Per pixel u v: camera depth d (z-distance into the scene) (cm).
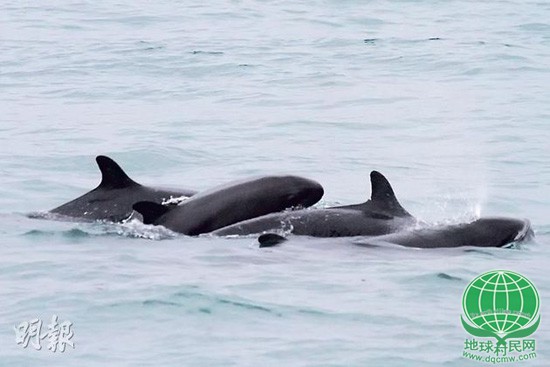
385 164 7312
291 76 10162
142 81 9962
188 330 4062
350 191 6619
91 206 5850
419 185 6806
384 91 9569
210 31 12294
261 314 4222
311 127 8350
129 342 3959
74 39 11838
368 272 4762
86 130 8162
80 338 3994
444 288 4562
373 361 3803
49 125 8325
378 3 14088
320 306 4316
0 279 4662
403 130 8262
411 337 4019
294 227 5381
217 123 8450
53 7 13700
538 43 11638
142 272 4738
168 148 7638
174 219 5566
